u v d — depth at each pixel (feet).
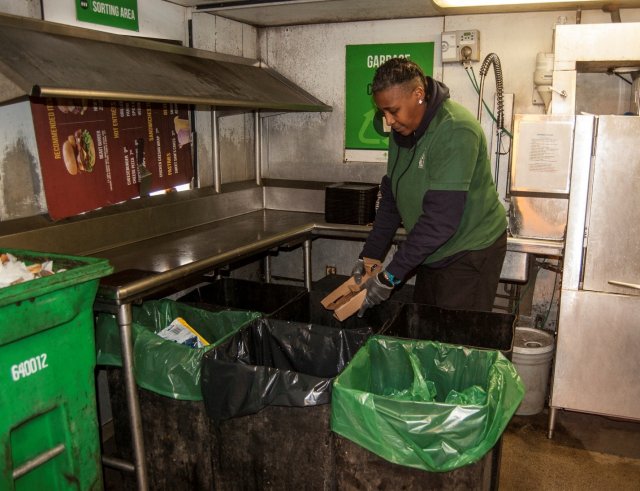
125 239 8.16
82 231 7.49
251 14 9.90
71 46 6.59
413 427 4.73
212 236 8.72
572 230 7.68
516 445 8.14
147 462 6.44
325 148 11.32
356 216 9.37
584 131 7.39
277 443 5.59
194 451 6.16
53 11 6.96
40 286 4.56
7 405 4.55
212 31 9.91
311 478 5.55
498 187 10.05
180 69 8.05
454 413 4.69
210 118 10.14
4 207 6.70
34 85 5.14
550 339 9.04
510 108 9.76
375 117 10.76
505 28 9.65
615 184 7.38
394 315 6.91
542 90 9.23
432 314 7.00
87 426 5.42
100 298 5.66
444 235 6.46
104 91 5.83
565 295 7.88
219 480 6.06
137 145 8.45
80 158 7.49
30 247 6.83
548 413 9.05
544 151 8.12
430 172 6.68
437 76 10.25
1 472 4.56
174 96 6.83
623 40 7.97
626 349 7.75
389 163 7.54
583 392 8.05
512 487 7.20
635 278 7.54
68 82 5.60
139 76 6.89
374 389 6.10
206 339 7.22
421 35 10.20
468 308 7.34
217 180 10.36
